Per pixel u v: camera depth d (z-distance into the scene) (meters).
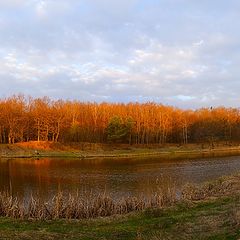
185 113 143.62
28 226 19.77
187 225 18.69
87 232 18.34
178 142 127.50
